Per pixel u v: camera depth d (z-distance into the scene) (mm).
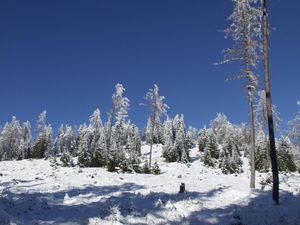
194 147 90500
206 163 60438
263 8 19812
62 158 52656
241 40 28188
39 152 78875
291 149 54125
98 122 89625
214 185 28266
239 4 27297
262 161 55531
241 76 28141
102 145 54594
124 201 17000
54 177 30734
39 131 92812
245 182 33844
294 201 17953
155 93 57938
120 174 38938
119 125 87312
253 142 27266
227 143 68688
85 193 21219
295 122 40406
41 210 14719
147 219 13422
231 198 18922
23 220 12695
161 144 97062
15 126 92500
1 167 45531
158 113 57750
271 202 17734
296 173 51688
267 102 18812
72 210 14969
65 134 103188
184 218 13680
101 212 14289
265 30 19672
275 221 12961
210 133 72438
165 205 14961
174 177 37500
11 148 90812
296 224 12680
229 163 50562
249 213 13977
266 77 19125
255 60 27547
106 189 24000
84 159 52875
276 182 17891
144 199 17656
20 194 18969
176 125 95125
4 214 12195
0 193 19109
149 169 46000
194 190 22859
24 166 48406
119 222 12812
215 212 14734
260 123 50781
